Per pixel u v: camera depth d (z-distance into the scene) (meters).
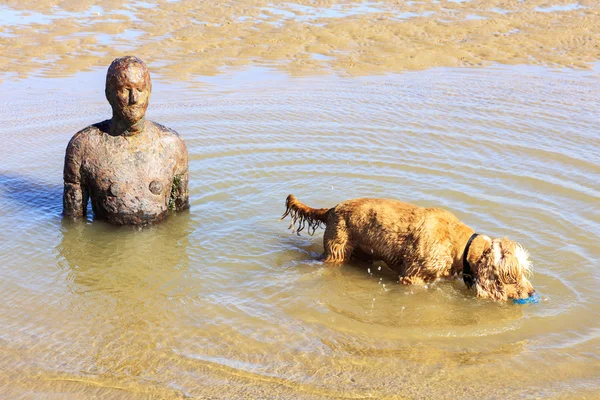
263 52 19.88
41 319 7.76
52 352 7.14
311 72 18.30
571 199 10.88
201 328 7.64
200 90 16.50
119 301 8.23
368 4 25.56
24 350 7.15
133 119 9.46
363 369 6.93
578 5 25.28
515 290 8.24
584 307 8.08
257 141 13.24
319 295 8.41
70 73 17.58
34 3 24.36
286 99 15.91
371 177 11.71
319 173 11.90
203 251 9.52
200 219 10.43
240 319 7.85
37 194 11.08
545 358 7.11
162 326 7.68
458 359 7.12
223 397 6.45
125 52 19.41
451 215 8.74
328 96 16.22
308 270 9.02
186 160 10.42
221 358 7.09
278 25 22.41
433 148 13.00
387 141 13.34
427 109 15.31
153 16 23.19
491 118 14.69
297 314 7.98
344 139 13.41
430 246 8.44
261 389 6.58
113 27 21.75
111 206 9.88
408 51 20.23
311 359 7.10
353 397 6.47
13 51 19.09
